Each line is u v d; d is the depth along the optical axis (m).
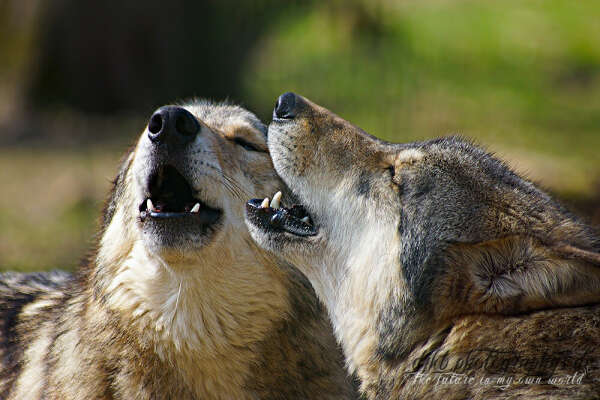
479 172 6.94
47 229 17.34
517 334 6.10
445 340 6.43
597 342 5.88
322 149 7.70
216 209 7.65
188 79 27.75
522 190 6.87
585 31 36.16
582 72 32.09
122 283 7.62
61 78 27.83
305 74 30.02
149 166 7.47
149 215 7.31
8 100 28.34
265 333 7.75
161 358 7.50
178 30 27.34
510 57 32.84
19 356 8.59
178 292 7.42
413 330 6.64
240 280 7.66
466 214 6.59
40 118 27.20
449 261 6.52
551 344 5.98
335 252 7.51
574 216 7.18
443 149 7.23
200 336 7.55
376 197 7.28
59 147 24.28
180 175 7.83
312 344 7.95
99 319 7.66
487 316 6.32
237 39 28.64
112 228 8.05
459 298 6.44
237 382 7.73
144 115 27.09
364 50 31.08
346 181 7.52
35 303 9.27
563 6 38.84
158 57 27.45
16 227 17.48
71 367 7.54
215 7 28.05
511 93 29.58
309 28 33.03
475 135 24.55
